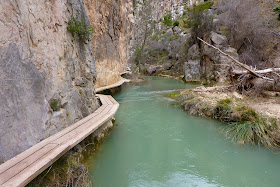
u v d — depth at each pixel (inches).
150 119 238.8
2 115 90.7
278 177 126.0
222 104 233.5
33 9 118.1
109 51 427.2
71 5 171.8
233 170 134.0
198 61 636.7
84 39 192.1
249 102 245.9
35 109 113.1
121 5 679.1
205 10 693.3
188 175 128.3
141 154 155.3
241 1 606.2
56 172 104.7
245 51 545.6
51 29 137.7
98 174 126.5
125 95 396.8
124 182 119.8
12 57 98.7
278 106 219.3
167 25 1280.8
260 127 172.6
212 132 196.4
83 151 140.5
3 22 94.7
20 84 103.1
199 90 357.4
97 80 361.7
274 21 544.7
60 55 147.7
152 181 121.6
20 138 99.7
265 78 260.4
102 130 182.1
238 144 167.3
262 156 150.2
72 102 157.6
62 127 138.3
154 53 1133.1
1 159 88.4
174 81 671.1
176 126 215.5
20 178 76.4
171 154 155.3
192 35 699.4
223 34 624.7
